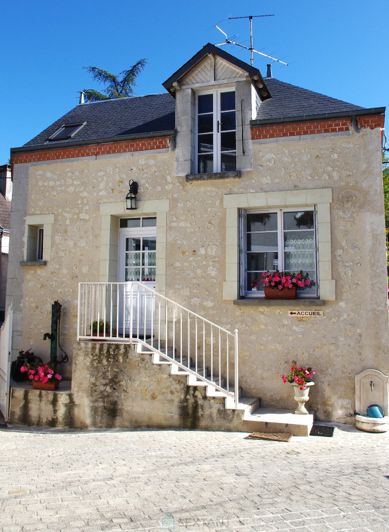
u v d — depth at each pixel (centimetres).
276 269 765
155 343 798
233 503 393
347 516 364
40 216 898
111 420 699
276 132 765
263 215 784
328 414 697
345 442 590
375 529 342
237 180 780
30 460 532
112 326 796
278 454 537
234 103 818
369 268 700
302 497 404
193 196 804
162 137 830
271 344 734
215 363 764
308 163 744
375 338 688
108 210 852
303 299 719
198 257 791
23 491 427
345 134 731
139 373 694
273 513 371
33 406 733
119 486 438
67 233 877
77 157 886
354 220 714
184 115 821
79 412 712
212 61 810
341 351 700
